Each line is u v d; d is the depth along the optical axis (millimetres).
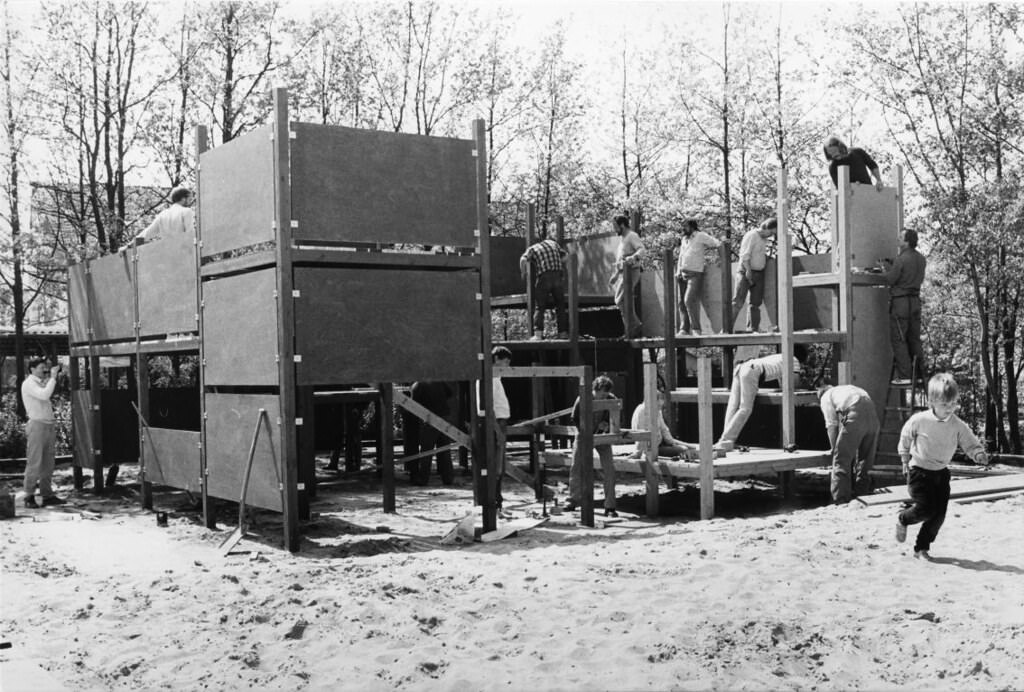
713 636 6242
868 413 12617
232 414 11070
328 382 10258
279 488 10219
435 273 11000
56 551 10250
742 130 28547
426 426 15812
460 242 11133
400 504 13742
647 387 12727
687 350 19219
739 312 17547
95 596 7695
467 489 15516
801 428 15891
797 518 11086
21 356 24984
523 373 12094
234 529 11289
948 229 21141
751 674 5598
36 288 26391
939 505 8625
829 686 5434
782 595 7285
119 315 14422
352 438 18656
